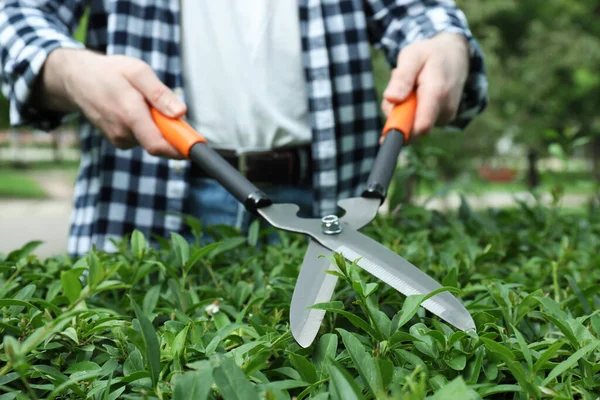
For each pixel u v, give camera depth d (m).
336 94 1.83
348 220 1.09
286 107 1.79
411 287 0.87
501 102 10.54
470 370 0.70
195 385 0.58
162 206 1.76
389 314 0.89
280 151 1.78
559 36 11.26
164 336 0.75
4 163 27.62
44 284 1.04
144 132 1.26
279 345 0.75
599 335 0.76
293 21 1.78
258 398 0.56
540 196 1.76
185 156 1.24
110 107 1.29
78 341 0.79
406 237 1.41
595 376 0.70
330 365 0.63
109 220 1.75
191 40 1.79
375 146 1.93
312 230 1.02
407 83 1.36
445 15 1.65
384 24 1.84
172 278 1.06
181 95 1.78
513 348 0.72
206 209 1.76
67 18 1.71
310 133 1.79
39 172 25.55
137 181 1.75
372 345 0.76
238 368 0.58
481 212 1.77
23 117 1.56
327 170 1.77
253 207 1.11
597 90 11.49
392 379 0.66
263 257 1.25
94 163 1.79
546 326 0.89
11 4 1.57
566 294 1.02
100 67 1.31
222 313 0.89
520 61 11.34
